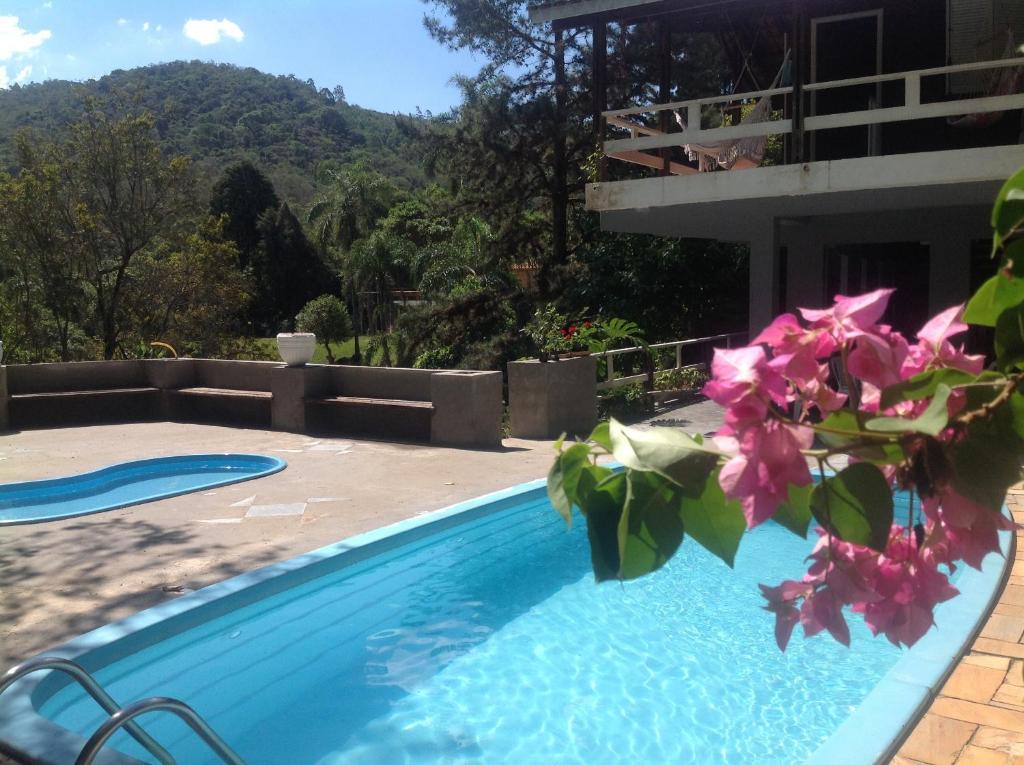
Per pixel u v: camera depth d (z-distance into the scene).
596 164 17.94
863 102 11.40
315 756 3.52
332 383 10.76
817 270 12.05
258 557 5.36
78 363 11.80
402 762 3.48
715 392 0.78
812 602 0.84
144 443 9.97
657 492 0.79
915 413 0.81
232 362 11.62
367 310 41.78
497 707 3.93
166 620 4.21
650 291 18.23
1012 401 0.74
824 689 4.08
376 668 4.37
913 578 0.83
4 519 6.71
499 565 5.98
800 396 0.85
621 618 5.00
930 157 8.37
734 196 9.27
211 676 4.30
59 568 5.16
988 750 2.88
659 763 3.46
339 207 46.12
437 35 21.61
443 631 4.86
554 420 9.88
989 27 9.49
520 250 23.28
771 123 9.15
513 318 22.56
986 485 0.74
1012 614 4.11
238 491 7.18
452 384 9.30
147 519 6.27
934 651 3.58
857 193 9.14
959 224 11.23
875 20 11.14
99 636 4.02
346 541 5.48
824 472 0.77
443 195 28.22
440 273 29.20
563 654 4.51
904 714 3.06
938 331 0.92
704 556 6.07
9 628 4.23
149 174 26.36
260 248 54.94
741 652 4.50
